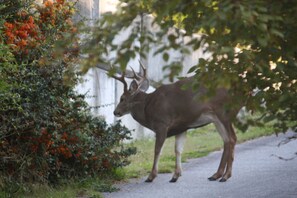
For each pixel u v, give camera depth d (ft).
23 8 50.70
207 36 25.18
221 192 51.52
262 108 27.50
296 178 56.59
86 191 51.01
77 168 53.93
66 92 49.67
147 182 56.95
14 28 47.70
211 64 25.14
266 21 22.59
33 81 46.91
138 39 23.93
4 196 45.83
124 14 23.76
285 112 27.73
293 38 26.05
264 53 26.37
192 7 24.79
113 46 23.81
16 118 46.03
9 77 44.14
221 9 22.86
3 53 42.52
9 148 48.11
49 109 47.83
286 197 48.42
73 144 51.21
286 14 24.81
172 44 23.95
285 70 27.14
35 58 47.73
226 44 24.66
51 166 51.39
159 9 23.54
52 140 48.88
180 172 57.52
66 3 52.26
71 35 25.32
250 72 26.61
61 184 52.11
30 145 48.62
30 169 49.26
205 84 24.44
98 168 55.16
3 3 49.47
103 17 23.95
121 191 52.42
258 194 50.03
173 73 23.70
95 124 55.62
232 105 27.30
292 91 27.35
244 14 22.04
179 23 25.94
